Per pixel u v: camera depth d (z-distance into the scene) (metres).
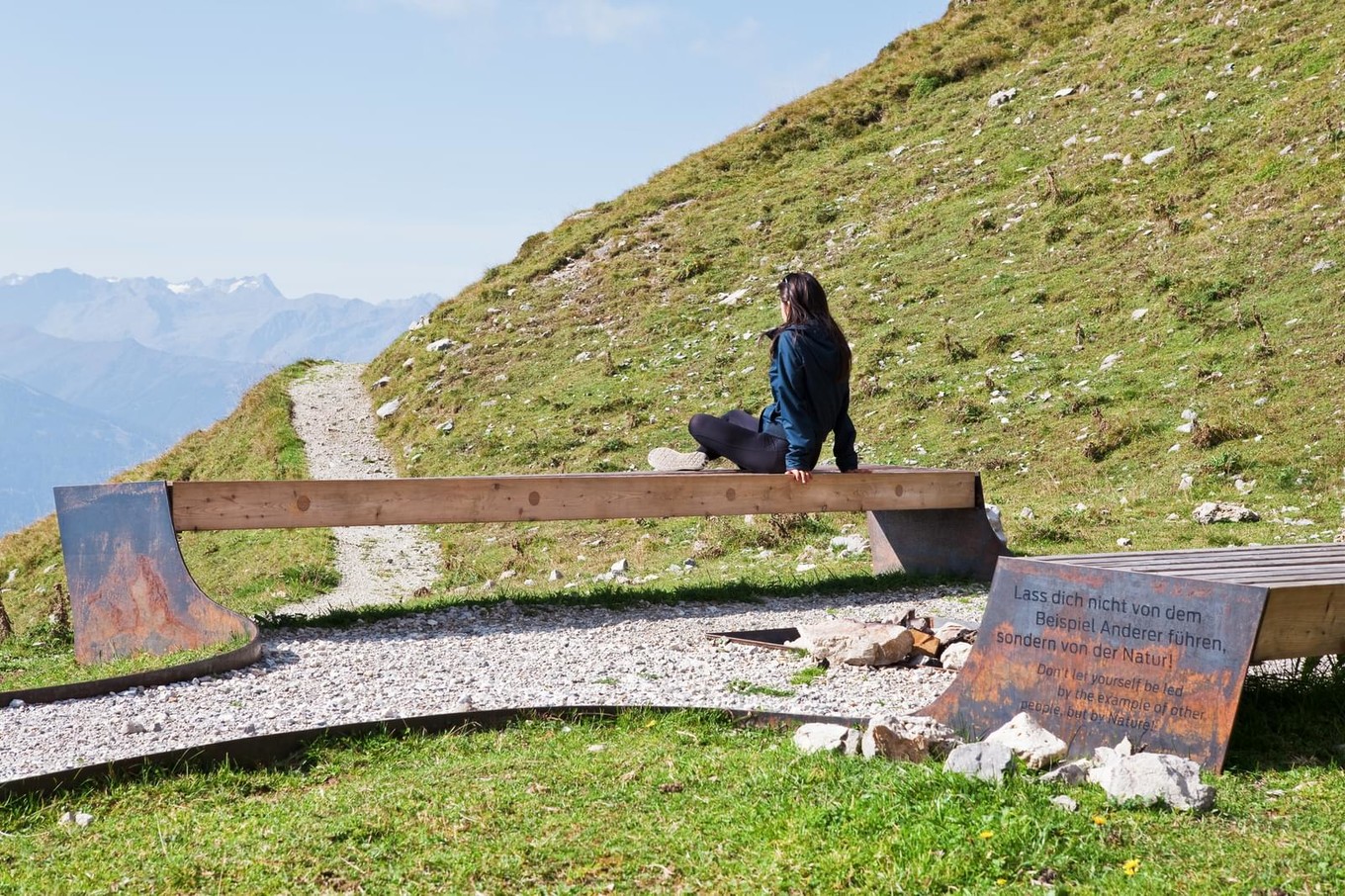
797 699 6.83
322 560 18.33
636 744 5.92
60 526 8.98
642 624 9.37
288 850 4.54
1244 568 6.14
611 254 36.34
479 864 4.31
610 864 4.30
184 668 7.43
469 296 37.91
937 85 38.53
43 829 5.02
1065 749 5.17
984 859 4.08
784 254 31.42
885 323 24.53
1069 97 31.80
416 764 5.75
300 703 6.81
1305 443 14.97
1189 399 17.33
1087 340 20.55
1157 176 25.12
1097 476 16.14
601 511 9.90
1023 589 5.77
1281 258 20.05
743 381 24.44
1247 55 28.22
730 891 4.01
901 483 10.81
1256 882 3.87
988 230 26.77
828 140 39.00
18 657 9.81
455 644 8.57
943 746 5.41
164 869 4.40
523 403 27.53
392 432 29.92
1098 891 3.84
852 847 4.23
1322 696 6.19
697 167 40.94
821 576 12.23
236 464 29.86
